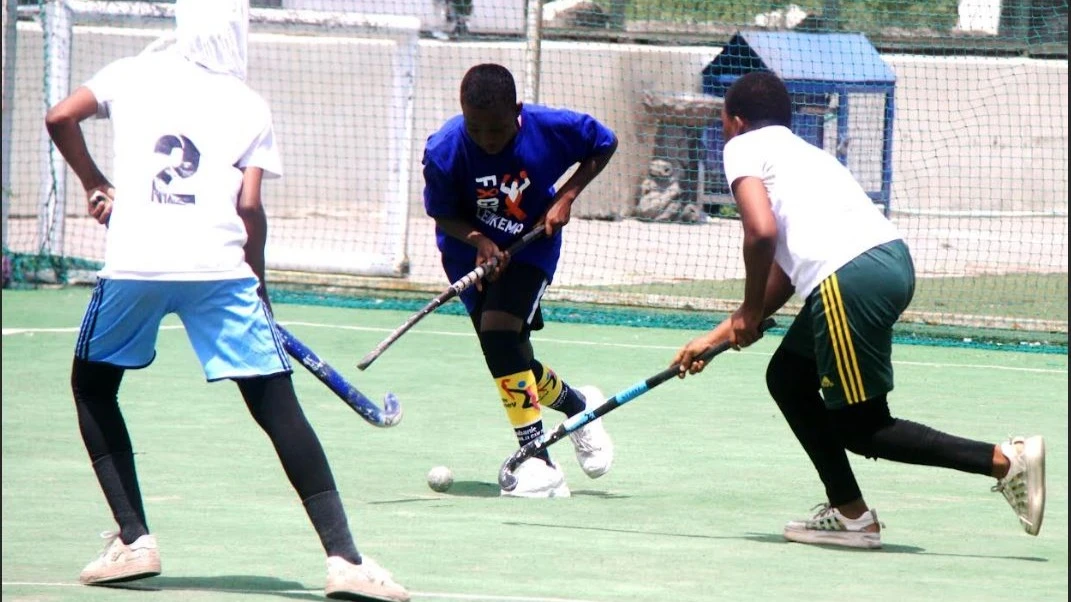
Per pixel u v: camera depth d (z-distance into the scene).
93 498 19.16
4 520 17.67
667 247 61.41
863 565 16.17
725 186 69.81
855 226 16.48
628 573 15.48
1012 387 31.03
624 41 70.81
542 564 15.84
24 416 25.56
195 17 14.41
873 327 16.20
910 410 27.97
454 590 14.41
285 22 45.91
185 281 13.89
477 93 19.41
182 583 14.61
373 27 46.19
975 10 69.12
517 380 20.56
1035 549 17.16
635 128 70.31
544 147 20.44
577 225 68.19
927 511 19.42
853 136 69.31
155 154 14.08
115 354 14.30
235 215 14.19
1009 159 73.94
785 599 14.36
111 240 14.09
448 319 40.88
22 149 65.75
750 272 16.47
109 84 14.41
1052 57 72.94
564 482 20.39
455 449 23.73
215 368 13.99
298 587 14.48
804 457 23.31
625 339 37.59
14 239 58.06
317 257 46.56
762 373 32.22
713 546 17.06
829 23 69.38
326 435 24.64
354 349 34.78
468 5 71.12
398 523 18.08
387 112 70.06
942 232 67.62
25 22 65.25
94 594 13.98
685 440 24.66
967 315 40.72
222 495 19.62
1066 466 22.58
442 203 20.70
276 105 70.62
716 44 71.31
